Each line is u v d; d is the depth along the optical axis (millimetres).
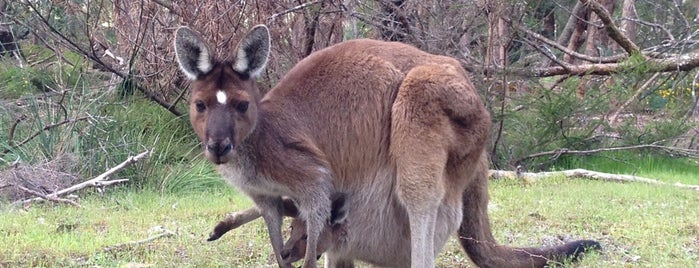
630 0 18031
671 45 12992
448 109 5086
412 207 5066
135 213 8008
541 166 11953
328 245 5195
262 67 5074
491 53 11273
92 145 9734
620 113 12961
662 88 13977
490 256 5707
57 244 6477
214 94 4930
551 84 13836
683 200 8984
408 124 5051
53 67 12477
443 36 11102
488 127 5301
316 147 5148
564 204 8531
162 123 10719
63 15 11438
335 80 5230
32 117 10297
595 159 12320
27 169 8969
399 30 11242
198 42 5012
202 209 8250
